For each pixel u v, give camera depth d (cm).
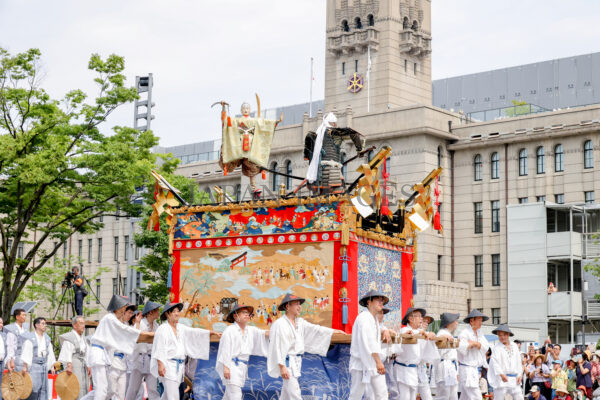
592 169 7231
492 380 2191
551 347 3238
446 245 7831
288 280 1930
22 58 3919
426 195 2161
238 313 1777
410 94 10350
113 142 3881
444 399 2092
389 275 2055
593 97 9981
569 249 6856
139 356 1917
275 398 1864
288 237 1944
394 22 10194
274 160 8231
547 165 7450
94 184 3891
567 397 3114
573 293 6756
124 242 9225
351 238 1897
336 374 1867
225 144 2083
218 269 2014
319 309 1886
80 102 4031
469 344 2069
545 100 10212
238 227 2009
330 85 10500
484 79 10575
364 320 1692
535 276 7000
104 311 9244
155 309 1925
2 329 2094
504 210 7612
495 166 7731
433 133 7644
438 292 7438
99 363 1831
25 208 4025
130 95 4000
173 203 2127
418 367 1898
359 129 7875
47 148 3856
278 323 1705
